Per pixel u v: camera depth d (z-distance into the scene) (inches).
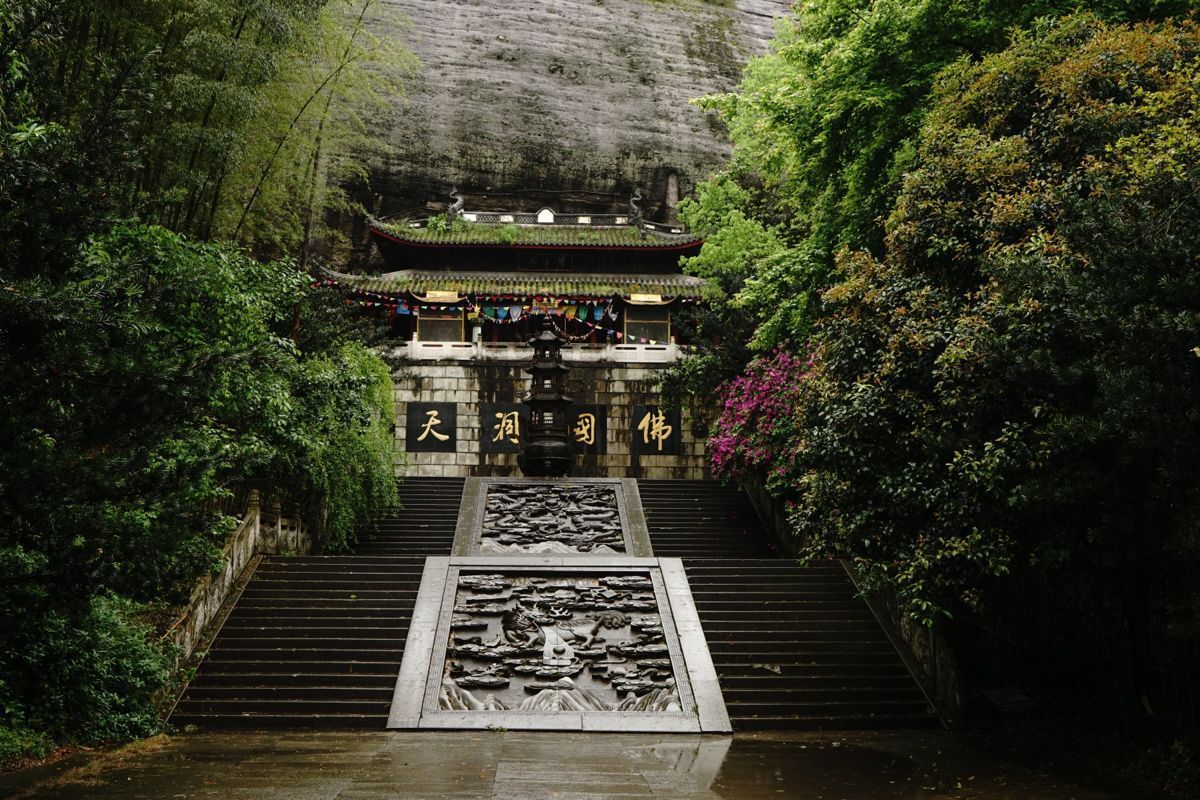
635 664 552.4
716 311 1051.3
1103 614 446.3
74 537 274.4
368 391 818.8
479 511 900.0
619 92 1734.7
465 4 1747.0
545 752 412.5
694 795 319.9
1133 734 407.2
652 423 1193.4
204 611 557.0
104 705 419.2
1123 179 367.6
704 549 836.6
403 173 1601.9
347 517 757.3
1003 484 373.1
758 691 516.4
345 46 978.7
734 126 1039.6
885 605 609.9
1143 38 421.4
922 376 424.5
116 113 288.8
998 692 499.8
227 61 660.1
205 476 335.9
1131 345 323.0
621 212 1678.2
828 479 459.8
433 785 328.2
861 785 344.8
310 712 489.1
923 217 446.0
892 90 599.5
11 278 260.2
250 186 923.4
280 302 604.4
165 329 307.1
